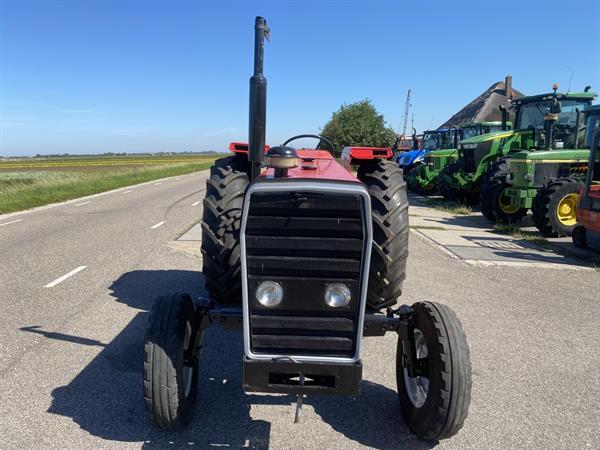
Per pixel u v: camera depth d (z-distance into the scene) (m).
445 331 2.97
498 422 3.46
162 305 3.11
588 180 8.67
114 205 16.03
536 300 6.13
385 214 3.69
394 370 4.23
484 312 5.67
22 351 4.46
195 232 10.46
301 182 2.63
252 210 2.70
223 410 3.56
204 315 3.32
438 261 8.10
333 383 2.84
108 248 8.88
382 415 3.54
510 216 12.17
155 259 8.00
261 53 2.92
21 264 7.70
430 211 15.09
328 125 44.03
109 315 5.41
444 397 2.88
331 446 3.16
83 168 59.72
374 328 3.30
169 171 41.00
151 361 2.93
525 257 8.50
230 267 3.57
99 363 4.25
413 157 22.42
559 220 10.26
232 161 3.98
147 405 2.96
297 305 2.82
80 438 3.17
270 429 3.34
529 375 4.17
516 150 14.52
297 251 2.75
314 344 2.86
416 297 6.15
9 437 3.16
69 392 3.75
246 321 2.82
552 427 3.41
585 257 8.52
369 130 42.44
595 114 11.28
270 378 2.86
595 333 5.11
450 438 3.26
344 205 2.67
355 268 2.76
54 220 12.61
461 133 20.56
